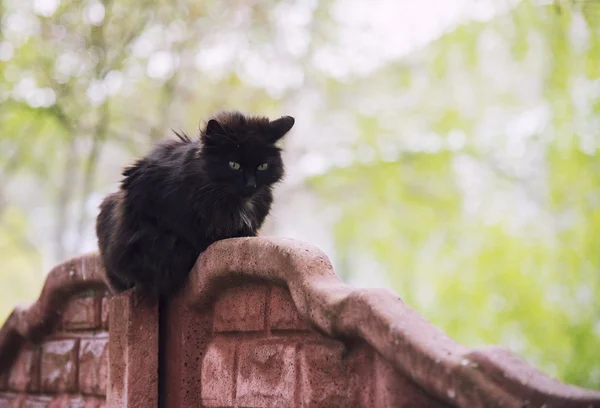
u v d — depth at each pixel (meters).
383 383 2.83
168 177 4.21
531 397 2.22
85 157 15.58
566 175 13.86
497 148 17.05
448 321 16.28
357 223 19.72
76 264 5.11
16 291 22.92
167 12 13.45
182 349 4.10
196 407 4.11
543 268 15.23
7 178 16.95
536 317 15.03
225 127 4.60
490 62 16.73
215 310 4.03
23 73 13.06
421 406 2.71
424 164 17.95
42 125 14.29
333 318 2.99
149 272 4.17
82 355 5.16
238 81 14.86
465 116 17.78
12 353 6.07
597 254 13.72
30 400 5.80
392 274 19.16
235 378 3.77
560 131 13.89
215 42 14.33
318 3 16.14
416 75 18.38
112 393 4.27
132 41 13.34
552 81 13.73
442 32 16.75
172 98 14.00
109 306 4.37
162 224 4.19
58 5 12.50
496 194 16.83
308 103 18.83
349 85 18.83
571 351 14.16
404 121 18.58
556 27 13.13
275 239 3.48
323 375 3.14
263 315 3.62
